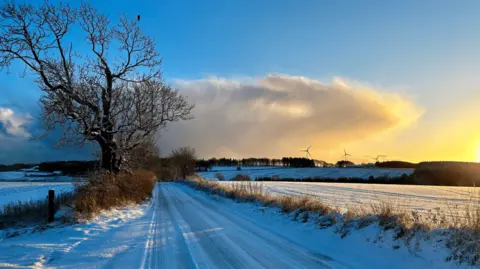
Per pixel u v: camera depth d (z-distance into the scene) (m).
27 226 11.30
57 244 8.80
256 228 11.29
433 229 7.44
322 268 6.61
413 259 6.55
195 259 7.29
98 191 16.20
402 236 7.43
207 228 11.39
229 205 19.27
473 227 6.82
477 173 59.81
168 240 9.43
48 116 17.86
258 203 17.33
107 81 20.20
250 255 7.60
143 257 7.54
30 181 67.56
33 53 16.47
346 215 9.95
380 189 41.44
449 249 6.39
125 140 21.88
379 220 8.47
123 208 17.30
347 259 7.27
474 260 5.83
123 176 21.69
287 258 7.35
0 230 10.69
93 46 19.22
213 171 117.62
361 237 8.12
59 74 17.47
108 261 7.23
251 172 109.56
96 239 9.61
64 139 18.59
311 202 12.92
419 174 66.56
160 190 38.81
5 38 15.69
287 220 11.92
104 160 20.27
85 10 18.58
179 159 85.12
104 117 19.75
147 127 21.80
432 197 28.17
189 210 17.42
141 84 21.39
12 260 7.18
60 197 17.36
